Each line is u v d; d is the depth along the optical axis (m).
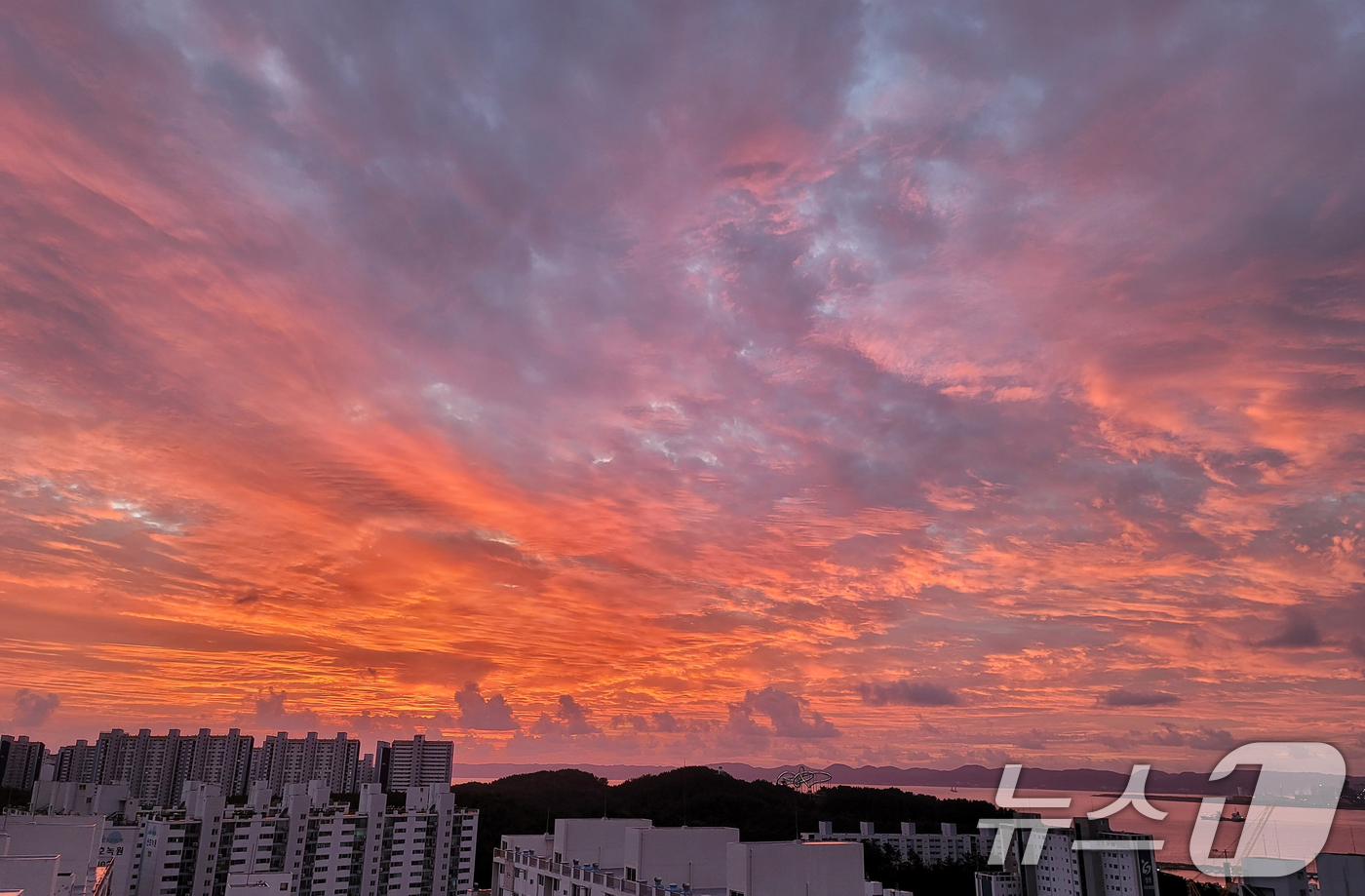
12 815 110.06
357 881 152.62
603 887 94.12
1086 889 146.50
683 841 91.06
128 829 138.25
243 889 96.75
